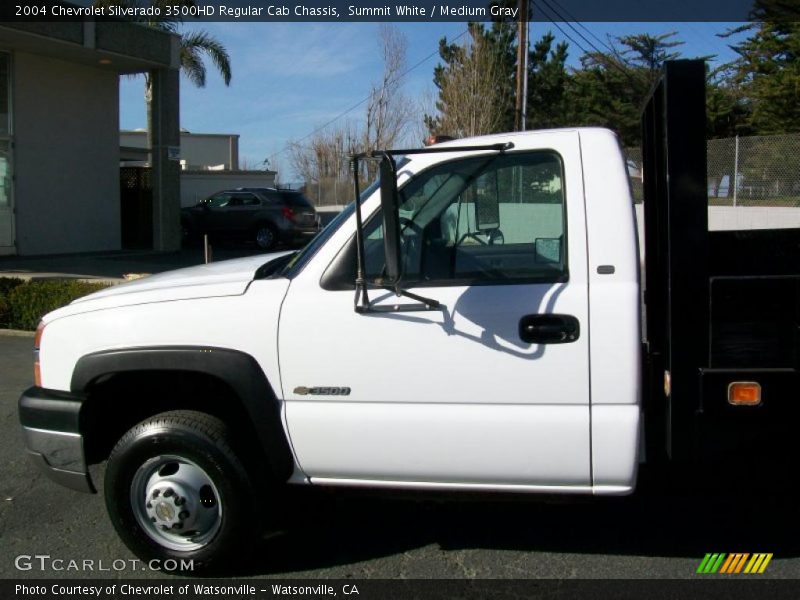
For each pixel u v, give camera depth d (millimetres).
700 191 3160
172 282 3836
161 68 18688
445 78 30000
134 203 20859
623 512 4332
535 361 3227
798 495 3605
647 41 26750
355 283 3371
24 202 17109
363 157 3104
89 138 18438
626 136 26109
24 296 10086
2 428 6168
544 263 3338
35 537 4195
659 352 3502
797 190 12055
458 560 3834
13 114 16688
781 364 3156
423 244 3424
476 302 3277
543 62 35281
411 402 3342
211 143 43406
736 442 3223
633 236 3242
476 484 3373
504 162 3412
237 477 3559
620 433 3189
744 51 25016
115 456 3650
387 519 4316
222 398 3809
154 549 3699
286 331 3426
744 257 4395
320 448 3439
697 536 4023
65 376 3744
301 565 3822
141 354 3537
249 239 21734
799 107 22406
